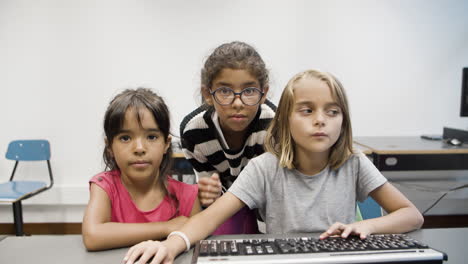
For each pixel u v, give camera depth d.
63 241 0.69
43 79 2.39
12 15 2.32
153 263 0.54
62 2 2.32
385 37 2.49
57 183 2.48
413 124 2.59
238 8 2.41
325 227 0.79
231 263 0.50
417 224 0.73
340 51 2.49
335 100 0.72
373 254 0.53
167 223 0.73
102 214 0.73
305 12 2.44
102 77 2.41
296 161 0.81
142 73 2.44
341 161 0.80
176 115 2.49
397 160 2.00
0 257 0.61
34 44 2.35
